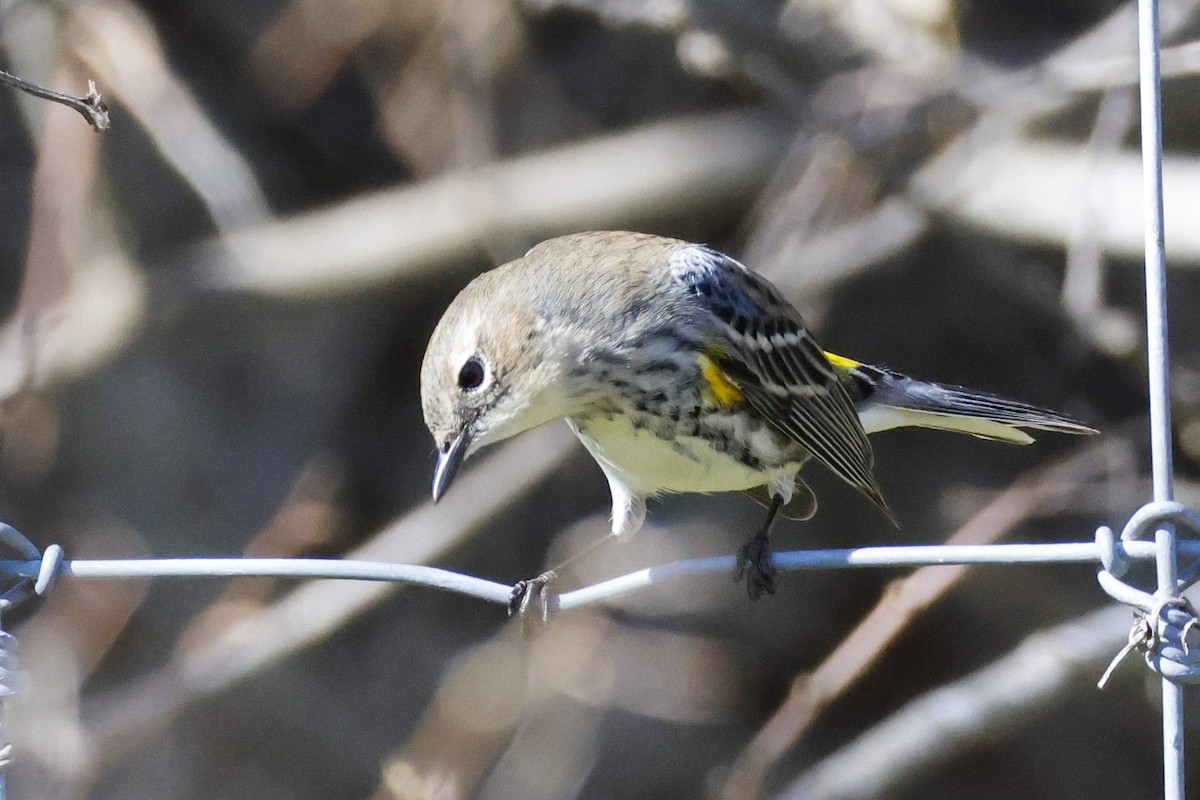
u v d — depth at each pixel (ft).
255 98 45.55
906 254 44.91
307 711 43.86
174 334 40.45
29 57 38.52
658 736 44.37
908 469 47.55
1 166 44.34
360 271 40.65
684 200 41.63
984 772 47.37
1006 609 45.60
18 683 18.15
